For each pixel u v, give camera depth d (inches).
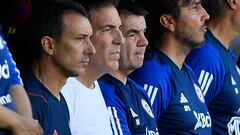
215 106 465.1
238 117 469.7
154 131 408.5
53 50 345.4
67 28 344.8
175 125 421.4
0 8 387.5
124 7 400.5
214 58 457.1
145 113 404.2
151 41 434.0
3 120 298.5
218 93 463.8
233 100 466.3
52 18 344.5
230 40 476.4
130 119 395.2
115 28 380.2
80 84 369.1
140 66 402.3
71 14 346.3
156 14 433.7
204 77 452.1
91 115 368.8
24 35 350.3
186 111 423.5
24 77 343.9
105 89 390.6
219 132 465.1
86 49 349.1
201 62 453.1
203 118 436.5
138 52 401.1
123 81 400.5
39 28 345.1
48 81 345.7
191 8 431.5
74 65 346.3
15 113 303.4
